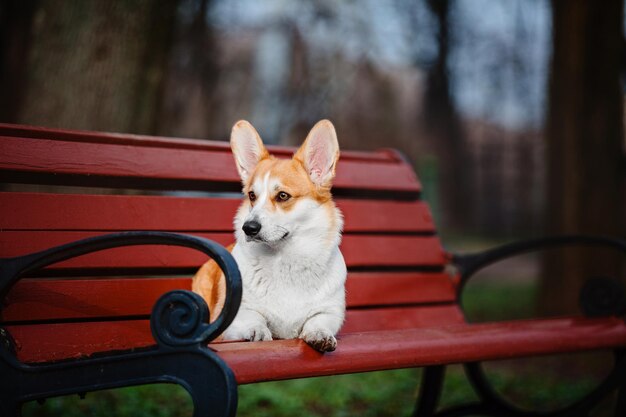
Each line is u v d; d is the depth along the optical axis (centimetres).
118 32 507
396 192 414
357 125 2078
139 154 325
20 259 233
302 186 294
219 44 1647
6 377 228
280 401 497
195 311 211
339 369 243
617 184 760
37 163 291
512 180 2673
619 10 764
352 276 369
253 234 275
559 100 785
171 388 508
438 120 2417
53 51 501
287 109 1831
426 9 2122
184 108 1570
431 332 302
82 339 271
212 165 346
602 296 353
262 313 284
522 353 301
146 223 315
